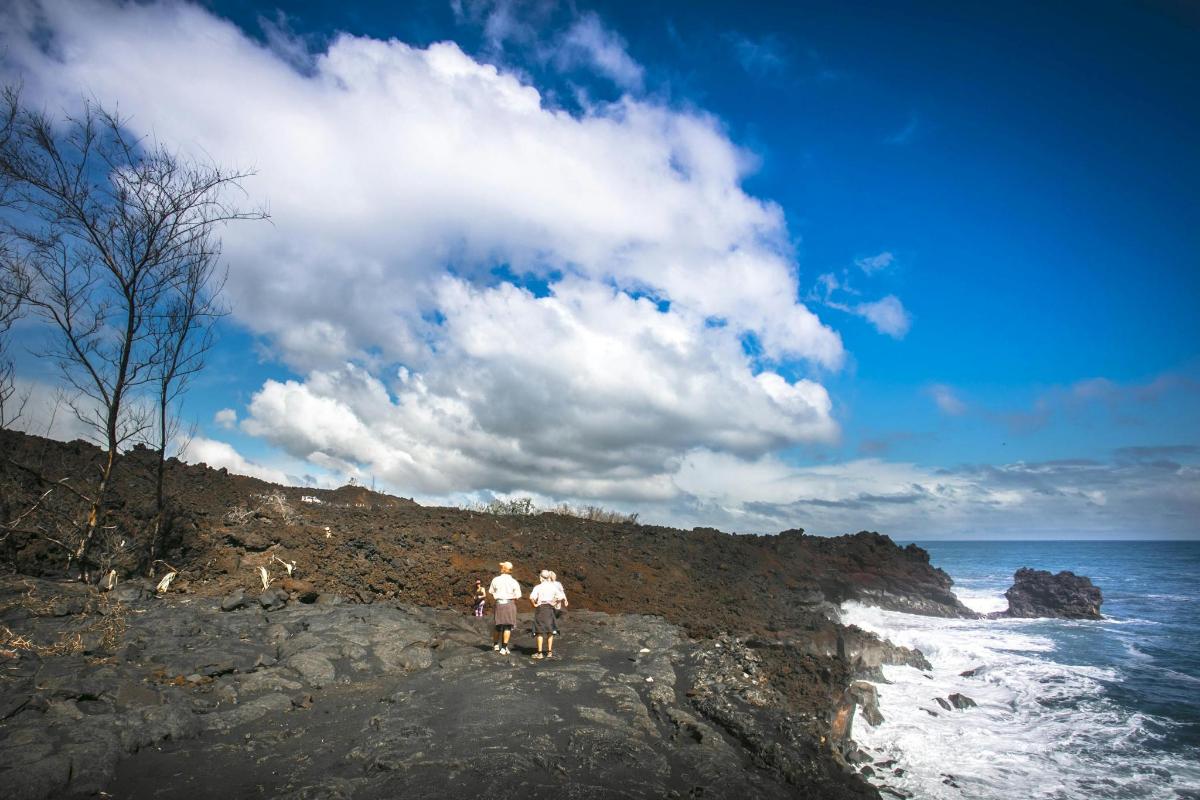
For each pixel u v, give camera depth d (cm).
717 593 2358
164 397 1596
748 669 1422
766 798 845
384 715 927
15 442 1844
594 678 1205
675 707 1146
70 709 809
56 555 1440
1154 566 9069
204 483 2206
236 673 1054
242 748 816
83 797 664
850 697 1418
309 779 739
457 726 891
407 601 1695
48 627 1079
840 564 3478
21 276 1399
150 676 970
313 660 1122
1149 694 1817
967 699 1688
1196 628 3123
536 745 845
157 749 790
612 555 2509
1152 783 1237
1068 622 3316
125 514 1666
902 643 2430
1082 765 1316
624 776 812
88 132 1429
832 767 1077
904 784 1205
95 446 2142
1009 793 1183
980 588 5403
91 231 1437
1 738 727
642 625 1702
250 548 1692
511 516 2977
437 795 702
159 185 1504
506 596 1344
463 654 1286
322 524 2044
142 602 1320
